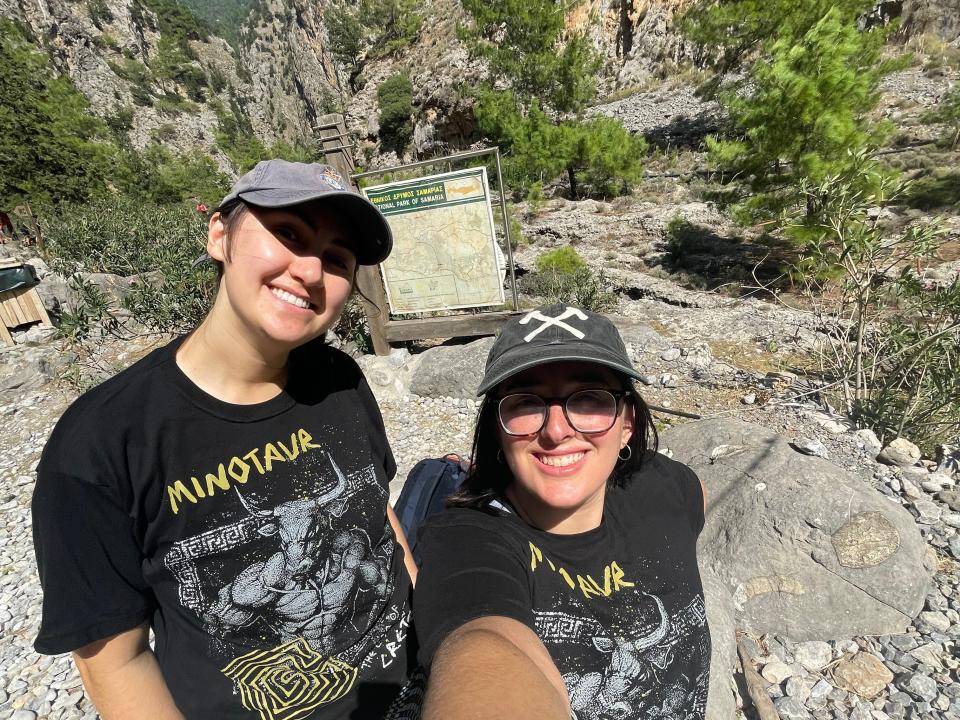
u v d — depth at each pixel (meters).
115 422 0.97
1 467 4.91
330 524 1.21
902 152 12.99
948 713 1.92
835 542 2.39
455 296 6.03
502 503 1.17
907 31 22.08
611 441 1.07
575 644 1.07
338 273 1.11
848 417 3.94
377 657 1.33
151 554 1.06
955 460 3.29
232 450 1.09
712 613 2.27
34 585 3.40
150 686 1.09
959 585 2.44
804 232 7.42
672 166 19.58
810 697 2.08
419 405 5.31
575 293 8.00
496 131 17.95
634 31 34.44
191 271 7.13
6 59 18.94
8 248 11.73
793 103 7.62
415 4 45.88
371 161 36.62
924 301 4.26
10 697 2.62
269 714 1.21
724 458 2.95
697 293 8.15
